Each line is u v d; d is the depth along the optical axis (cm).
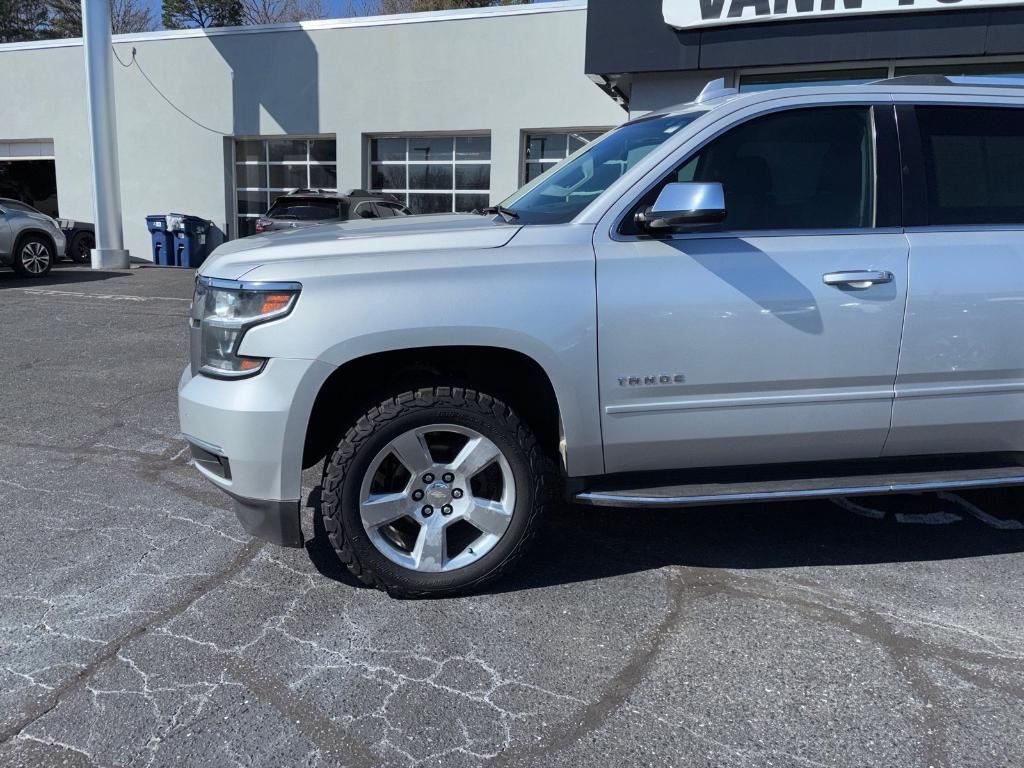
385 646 281
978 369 322
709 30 1093
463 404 298
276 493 292
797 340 309
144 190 1875
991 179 332
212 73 1775
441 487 306
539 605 311
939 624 297
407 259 295
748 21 1065
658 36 1119
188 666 267
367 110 1681
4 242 1392
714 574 338
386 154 1725
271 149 1812
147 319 1011
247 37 1736
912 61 1070
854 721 241
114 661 269
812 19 1045
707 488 314
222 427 290
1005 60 1052
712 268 304
